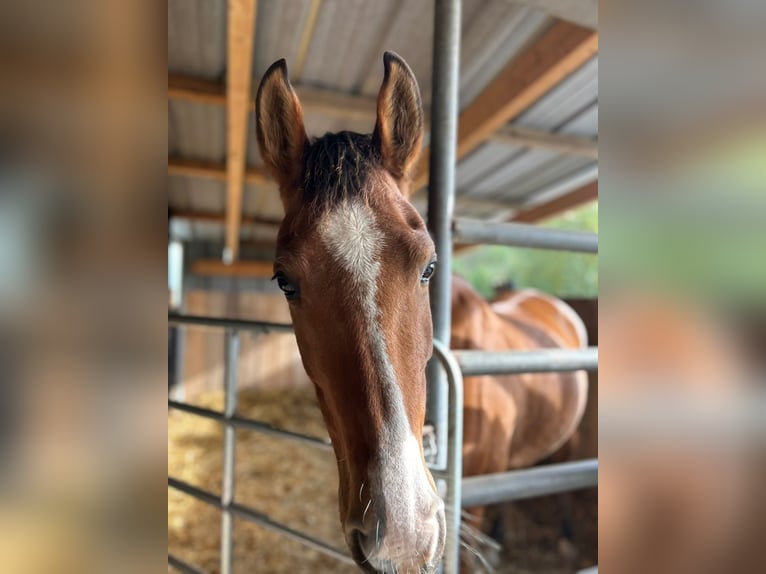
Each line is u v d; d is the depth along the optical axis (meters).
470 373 1.34
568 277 12.55
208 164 4.46
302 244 0.92
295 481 3.78
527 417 2.18
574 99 3.29
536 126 3.75
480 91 3.31
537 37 2.67
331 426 1.03
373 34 2.66
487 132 3.25
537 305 2.88
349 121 3.70
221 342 6.93
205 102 3.15
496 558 2.67
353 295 0.88
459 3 1.45
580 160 4.42
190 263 7.86
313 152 1.04
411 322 0.93
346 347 0.88
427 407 1.36
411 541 0.78
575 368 1.46
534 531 2.97
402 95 1.12
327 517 3.17
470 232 1.45
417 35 2.65
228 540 1.84
